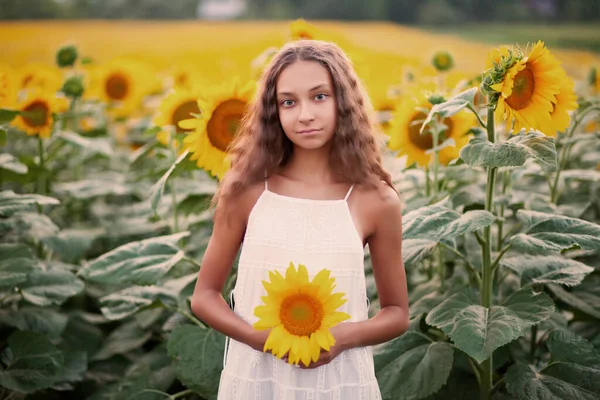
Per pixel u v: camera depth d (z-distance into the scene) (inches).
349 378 68.9
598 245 77.0
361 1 817.5
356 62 124.6
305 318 59.0
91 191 143.1
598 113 127.2
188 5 866.8
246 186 70.9
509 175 114.6
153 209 91.7
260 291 68.4
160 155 125.6
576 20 701.3
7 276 97.7
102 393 109.0
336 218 68.2
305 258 67.4
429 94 106.3
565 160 132.0
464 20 763.4
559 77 77.3
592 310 99.3
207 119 94.0
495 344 74.2
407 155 110.1
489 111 82.3
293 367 67.8
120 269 91.3
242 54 260.5
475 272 89.8
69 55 188.9
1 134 116.6
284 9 875.4
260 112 70.8
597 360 84.7
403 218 82.5
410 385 87.3
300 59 66.8
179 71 221.3
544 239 80.2
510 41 497.7
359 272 68.3
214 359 95.4
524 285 92.0
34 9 666.2
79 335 125.1
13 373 102.1
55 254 146.5
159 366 112.9
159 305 105.1
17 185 177.9
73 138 136.0
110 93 185.3
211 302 69.8
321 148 70.1
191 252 130.0
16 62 314.0
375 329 67.7
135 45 431.8
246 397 69.2
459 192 114.0
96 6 790.5
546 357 107.6
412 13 786.8
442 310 82.8
